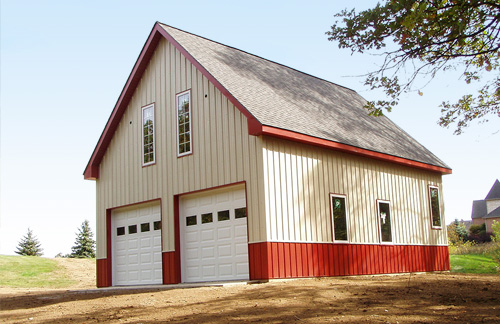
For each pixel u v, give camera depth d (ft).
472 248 104.68
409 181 64.54
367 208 56.29
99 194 61.57
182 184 51.96
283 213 45.70
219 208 49.32
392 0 32.96
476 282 40.70
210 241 49.75
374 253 55.88
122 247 59.16
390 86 37.14
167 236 52.75
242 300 33.55
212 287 41.37
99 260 60.49
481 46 38.47
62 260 101.09
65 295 49.16
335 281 43.16
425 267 64.18
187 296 36.99
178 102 53.78
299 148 48.83
